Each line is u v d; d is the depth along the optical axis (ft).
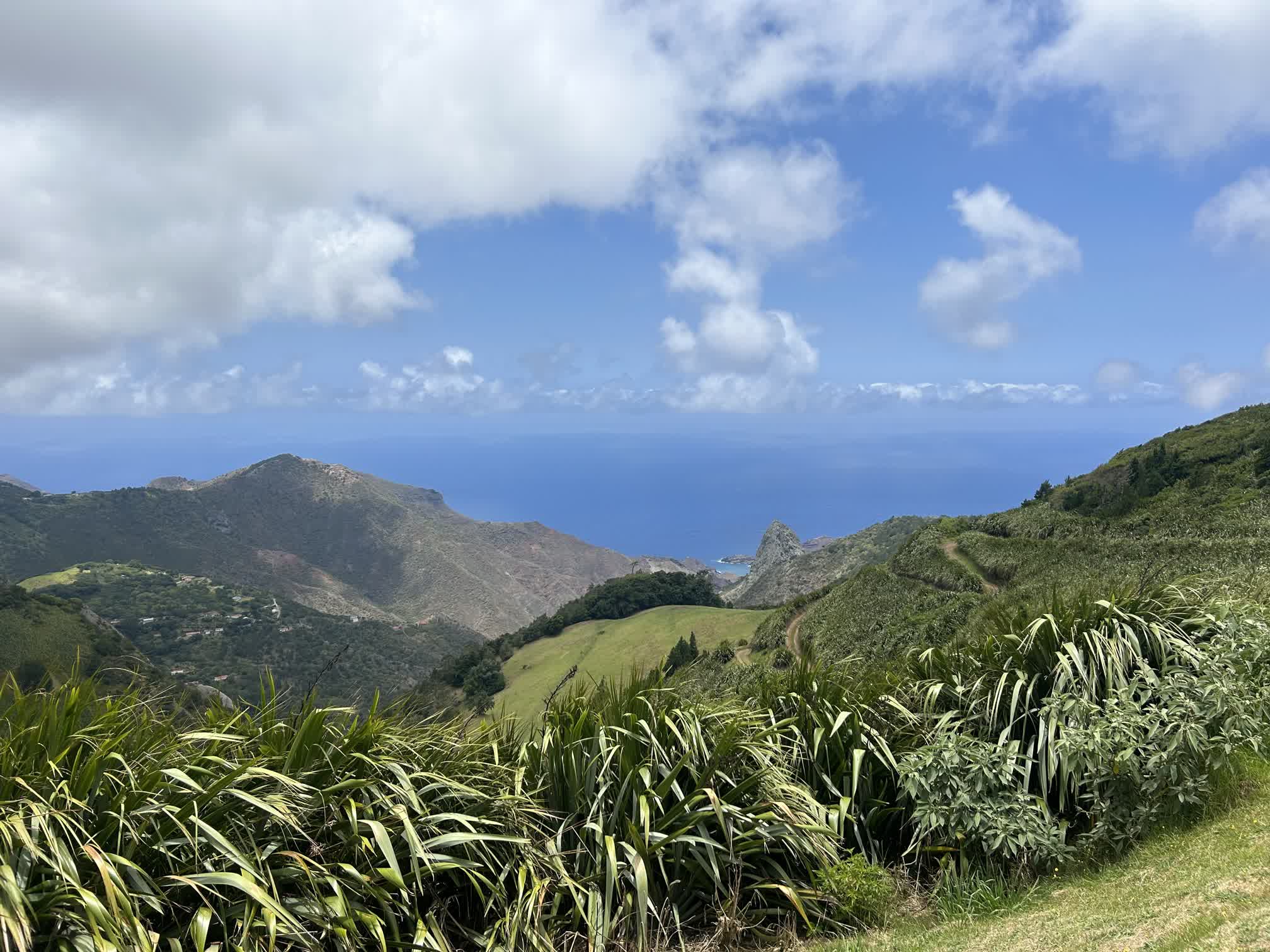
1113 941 9.80
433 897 12.23
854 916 13.33
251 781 11.48
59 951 8.56
